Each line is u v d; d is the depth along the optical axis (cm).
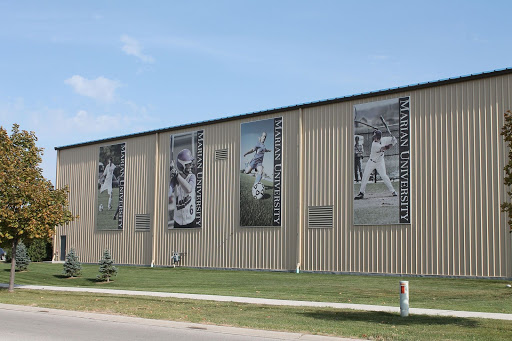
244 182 3875
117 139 4803
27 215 2498
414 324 1409
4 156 2497
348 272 3284
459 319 1497
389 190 3173
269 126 3791
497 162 2825
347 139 3397
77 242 5009
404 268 3062
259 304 1909
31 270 4109
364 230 3250
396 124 3197
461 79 2975
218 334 1284
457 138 2967
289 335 1253
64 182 5216
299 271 3491
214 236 4000
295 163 3622
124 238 4616
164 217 4350
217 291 2484
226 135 4034
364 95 3334
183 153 4291
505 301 2023
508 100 2825
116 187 4744
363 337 1221
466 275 2850
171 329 1366
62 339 1212
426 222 3017
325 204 3441
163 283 3127
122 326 1424
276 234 3656
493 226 2798
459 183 2930
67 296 2283
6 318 1596
